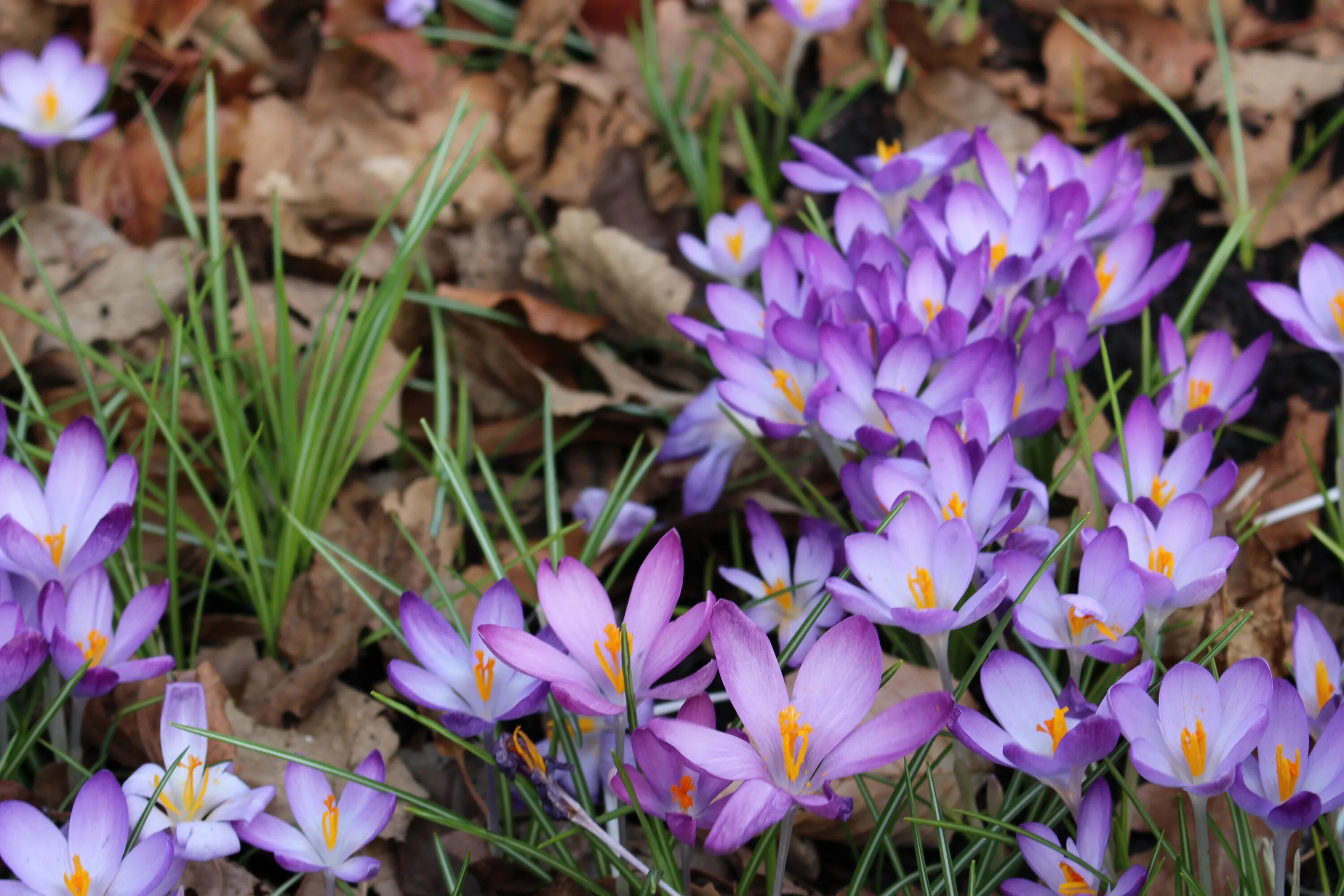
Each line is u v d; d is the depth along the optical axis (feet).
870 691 3.33
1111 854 3.60
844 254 3.91
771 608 3.75
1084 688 3.69
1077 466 3.93
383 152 4.82
